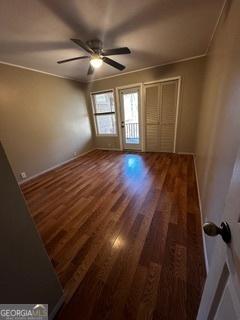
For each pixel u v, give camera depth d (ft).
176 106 12.42
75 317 3.34
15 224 2.49
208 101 7.12
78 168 12.17
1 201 2.26
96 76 13.91
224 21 5.10
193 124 12.29
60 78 12.75
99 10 5.34
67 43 7.45
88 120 16.40
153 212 6.43
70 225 6.06
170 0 5.09
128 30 6.67
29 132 10.63
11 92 9.43
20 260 2.63
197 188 7.98
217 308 1.80
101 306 3.49
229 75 3.72
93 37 7.02
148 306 3.42
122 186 8.77
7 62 9.09
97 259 4.59
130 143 15.69
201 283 3.77
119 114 15.08
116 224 5.93
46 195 8.47
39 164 11.44
